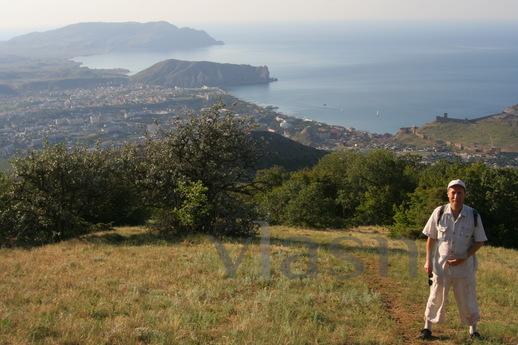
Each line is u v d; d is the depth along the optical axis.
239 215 20.59
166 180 20.38
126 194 23.25
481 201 34.97
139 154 21.55
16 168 20.59
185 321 7.42
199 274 11.34
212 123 21.30
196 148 20.84
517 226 34.44
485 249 24.03
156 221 21.39
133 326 7.11
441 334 7.55
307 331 7.25
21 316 7.40
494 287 11.93
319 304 9.09
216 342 6.63
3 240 20.41
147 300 8.77
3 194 21.30
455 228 6.96
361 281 11.27
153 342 6.46
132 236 20.08
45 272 11.54
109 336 6.49
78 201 21.62
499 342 7.22
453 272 7.03
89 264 12.70
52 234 20.41
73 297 8.84
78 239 19.08
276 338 6.78
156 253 14.66
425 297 9.96
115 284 10.21
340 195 49.03
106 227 23.58
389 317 8.56
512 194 34.19
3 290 9.43
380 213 44.84
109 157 22.09
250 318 7.65
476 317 7.18
